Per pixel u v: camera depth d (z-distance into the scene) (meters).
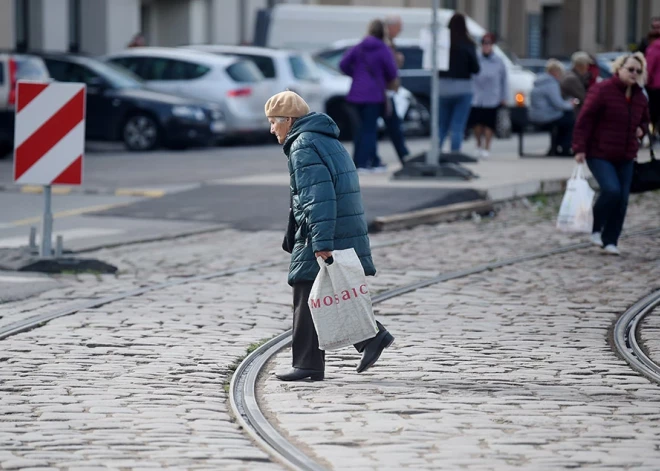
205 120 62.75
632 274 27.88
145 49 67.88
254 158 58.22
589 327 22.08
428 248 31.88
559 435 15.12
